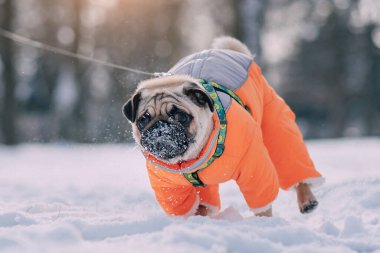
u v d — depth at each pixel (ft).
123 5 85.92
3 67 74.54
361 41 119.85
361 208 17.25
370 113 123.24
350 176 23.47
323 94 122.83
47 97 101.71
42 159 44.04
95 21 87.30
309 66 122.01
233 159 14.26
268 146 17.16
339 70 120.88
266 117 17.28
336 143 63.16
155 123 13.76
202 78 15.74
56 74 95.61
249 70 17.15
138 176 29.27
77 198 21.59
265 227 12.91
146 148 13.75
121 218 14.49
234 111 14.38
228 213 15.88
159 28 89.86
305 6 106.42
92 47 88.17
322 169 30.83
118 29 87.10
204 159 14.10
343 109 120.78
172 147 13.41
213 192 16.03
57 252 10.55
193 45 92.02
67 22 88.28
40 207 17.34
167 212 15.57
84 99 87.61
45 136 93.76
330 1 116.37
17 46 83.25
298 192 17.04
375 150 45.80
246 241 11.48
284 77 122.31
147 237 11.55
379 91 124.77
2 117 75.15
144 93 14.40
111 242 11.55
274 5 90.74
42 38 88.43
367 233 13.55
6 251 10.52
